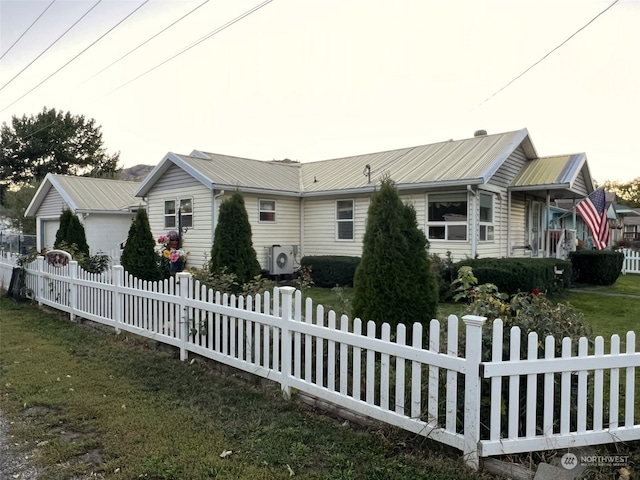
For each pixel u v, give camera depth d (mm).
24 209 24984
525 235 13492
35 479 2578
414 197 11594
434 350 2848
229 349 4457
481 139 13586
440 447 2850
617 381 2801
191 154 14891
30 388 4016
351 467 2674
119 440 3031
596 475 2521
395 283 4066
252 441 3014
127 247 8367
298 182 14656
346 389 3314
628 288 11695
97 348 5434
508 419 2668
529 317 3053
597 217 12484
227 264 7352
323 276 12148
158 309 5395
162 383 4191
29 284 8805
